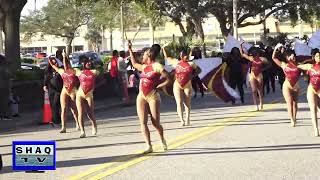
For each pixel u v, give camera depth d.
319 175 8.38
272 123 14.30
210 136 12.35
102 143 12.09
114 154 10.58
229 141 11.62
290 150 10.47
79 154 10.75
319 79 12.02
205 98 23.19
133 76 24.50
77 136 13.47
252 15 51.66
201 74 18.97
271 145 11.04
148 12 49.75
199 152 10.45
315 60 12.20
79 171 9.03
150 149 10.49
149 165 9.38
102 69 24.22
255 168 8.95
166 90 15.12
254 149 10.63
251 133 12.64
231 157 9.89
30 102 19.75
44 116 16.52
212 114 16.92
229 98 19.38
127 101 21.78
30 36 80.00
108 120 16.98
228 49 22.08
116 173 8.80
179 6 47.72
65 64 13.86
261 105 17.52
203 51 43.50
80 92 13.16
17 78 19.58
